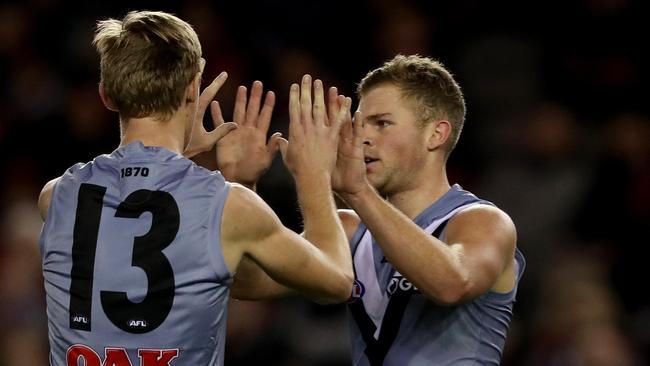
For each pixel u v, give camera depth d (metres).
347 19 40.09
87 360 12.12
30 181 36.38
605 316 26.97
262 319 28.97
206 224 12.13
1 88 39.56
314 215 13.23
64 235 12.45
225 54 38.22
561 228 32.38
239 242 12.30
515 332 29.28
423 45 38.78
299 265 12.49
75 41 40.12
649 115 36.72
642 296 31.36
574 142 35.06
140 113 12.55
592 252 30.95
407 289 14.70
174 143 12.66
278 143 14.88
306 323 29.19
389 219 13.14
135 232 12.16
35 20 40.88
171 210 12.16
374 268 15.13
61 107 38.44
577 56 37.97
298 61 38.19
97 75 39.38
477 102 36.69
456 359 14.46
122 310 12.06
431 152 15.16
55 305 12.42
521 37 38.25
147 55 12.45
